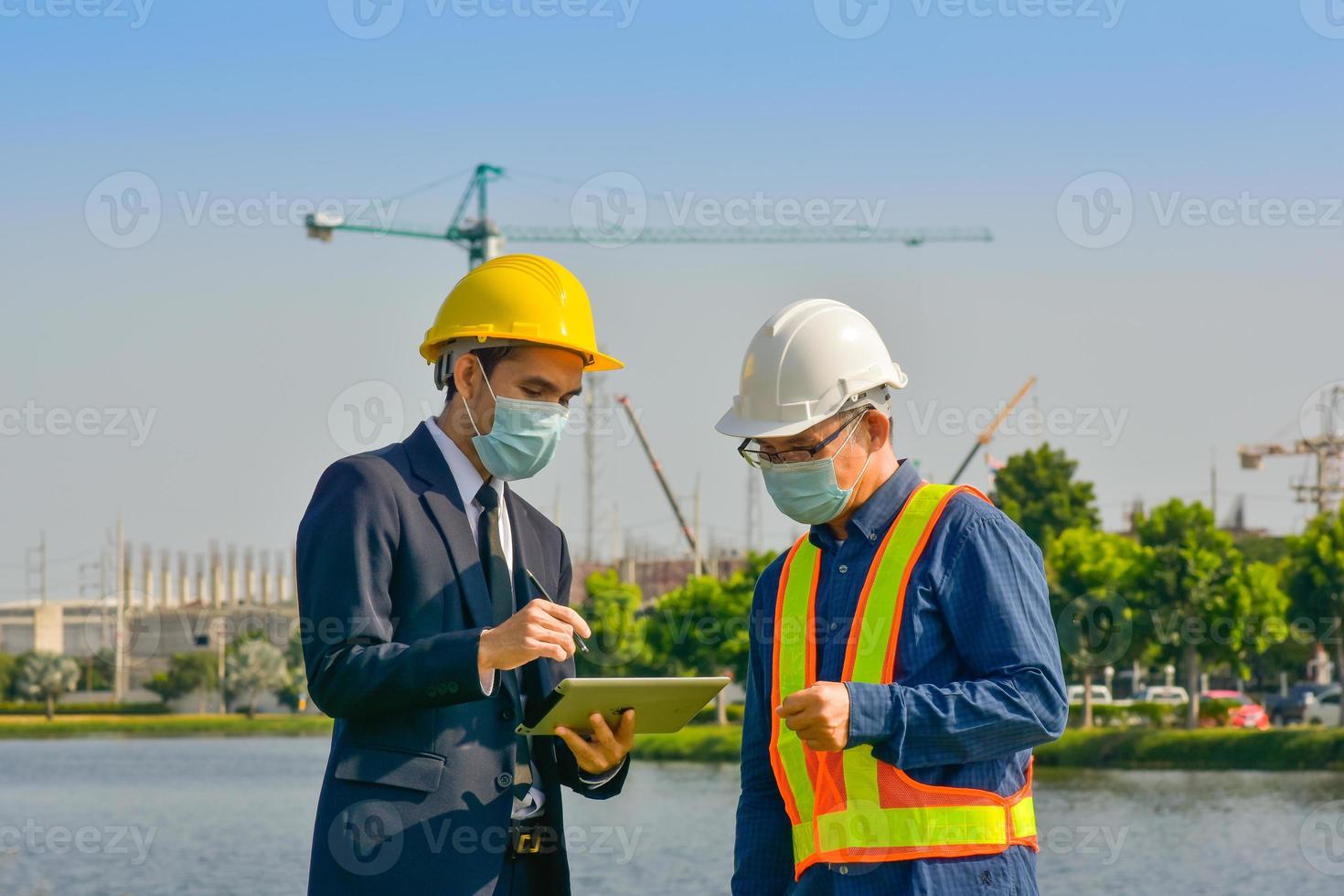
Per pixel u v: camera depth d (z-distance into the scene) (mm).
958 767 3607
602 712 3787
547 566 4250
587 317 4086
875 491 3873
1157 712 34750
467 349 4004
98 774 39469
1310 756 29047
